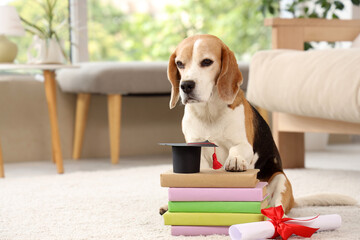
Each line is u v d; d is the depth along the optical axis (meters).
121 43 6.13
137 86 3.37
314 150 4.16
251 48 5.96
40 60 3.22
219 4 6.14
